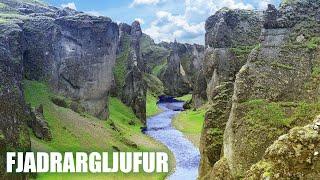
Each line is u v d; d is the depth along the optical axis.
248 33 141.25
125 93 182.62
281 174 45.66
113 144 117.06
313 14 72.19
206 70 159.62
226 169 61.56
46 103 125.19
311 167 44.91
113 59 160.75
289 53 67.38
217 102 76.69
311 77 63.91
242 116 61.97
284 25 71.38
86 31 148.50
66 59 144.50
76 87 145.38
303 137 45.81
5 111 86.06
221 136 73.56
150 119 190.50
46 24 141.12
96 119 142.00
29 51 135.75
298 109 59.31
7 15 140.62
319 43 67.81
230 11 144.00
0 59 93.19
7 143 82.06
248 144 59.00
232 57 124.12
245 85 64.38
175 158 116.94
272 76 64.88
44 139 106.06
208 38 159.88
